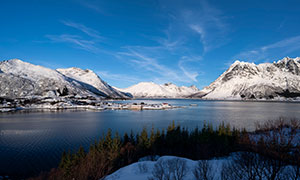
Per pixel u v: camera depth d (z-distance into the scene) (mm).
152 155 52531
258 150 18828
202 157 45719
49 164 51625
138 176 23812
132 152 53594
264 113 186625
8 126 112562
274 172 14328
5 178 43125
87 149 65750
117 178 25234
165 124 118812
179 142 61125
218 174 18953
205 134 57781
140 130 100062
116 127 109125
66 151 63188
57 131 97312
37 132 94875
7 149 65125
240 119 140125
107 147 53250
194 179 18766
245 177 15594
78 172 33188
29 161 53812
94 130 100250
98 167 33250
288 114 176375
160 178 20344
